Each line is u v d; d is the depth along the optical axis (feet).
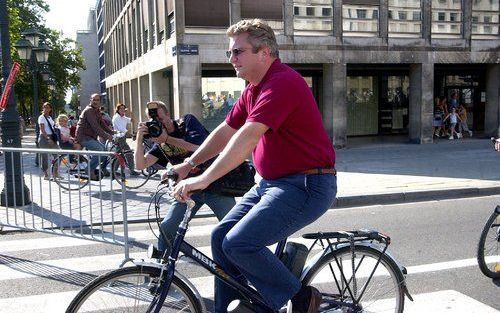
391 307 10.75
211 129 62.90
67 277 16.63
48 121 42.47
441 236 21.15
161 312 8.96
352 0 60.64
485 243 15.52
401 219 24.63
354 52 60.95
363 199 28.94
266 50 9.20
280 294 9.32
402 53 63.05
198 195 14.01
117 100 134.00
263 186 9.58
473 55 66.64
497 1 67.67
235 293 9.64
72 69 156.87
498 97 69.10
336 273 10.41
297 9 58.65
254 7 56.95
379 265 10.64
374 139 71.41
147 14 76.89
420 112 64.80
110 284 8.93
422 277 16.05
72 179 19.93
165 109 14.74
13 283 16.07
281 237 9.12
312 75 69.72
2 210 24.43
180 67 54.70
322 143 9.30
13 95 29.60
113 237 18.89
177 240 9.21
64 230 20.51
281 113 8.64
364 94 74.64
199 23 55.21
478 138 70.13
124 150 38.42
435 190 30.68
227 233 9.21
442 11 65.16
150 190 33.94
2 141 29.58
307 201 9.12
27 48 54.19
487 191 31.65
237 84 63.16
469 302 13.93
